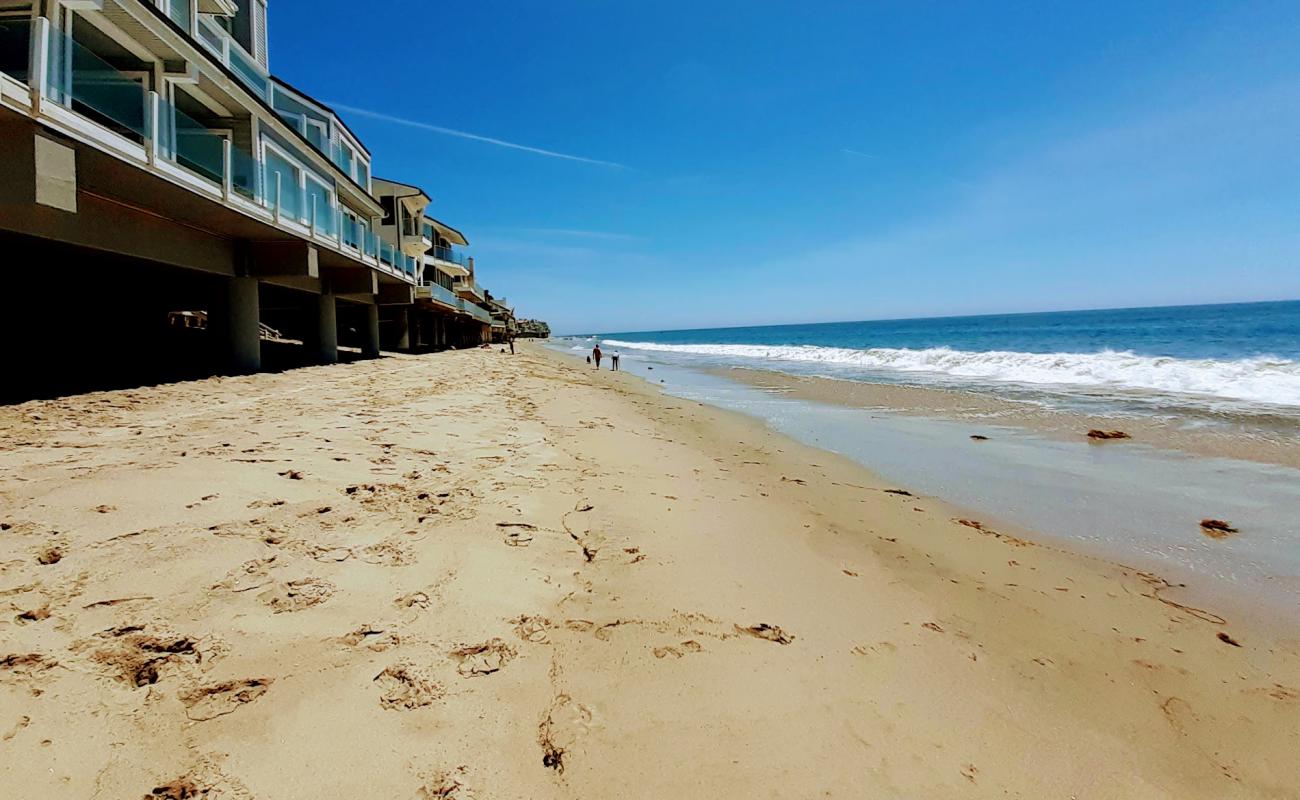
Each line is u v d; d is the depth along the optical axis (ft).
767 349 155.33
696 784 6.92
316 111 61.57
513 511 15.53
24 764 6.19
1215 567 14.74
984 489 21.85
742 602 11.70
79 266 39.24
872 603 12.17
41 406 25.43
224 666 8.05
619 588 11.85
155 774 6.26
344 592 10.36
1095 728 8.55
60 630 8.40
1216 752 8.17
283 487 15.21
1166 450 27.35
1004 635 11.17
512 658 9.04
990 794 7.14
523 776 6.80
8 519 11.86
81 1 25.98
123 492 13.66
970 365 72.33
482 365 76.13
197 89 38.04
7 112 21.80
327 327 61.05
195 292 53.88
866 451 28.58
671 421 38.24
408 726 7.35
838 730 8.08
